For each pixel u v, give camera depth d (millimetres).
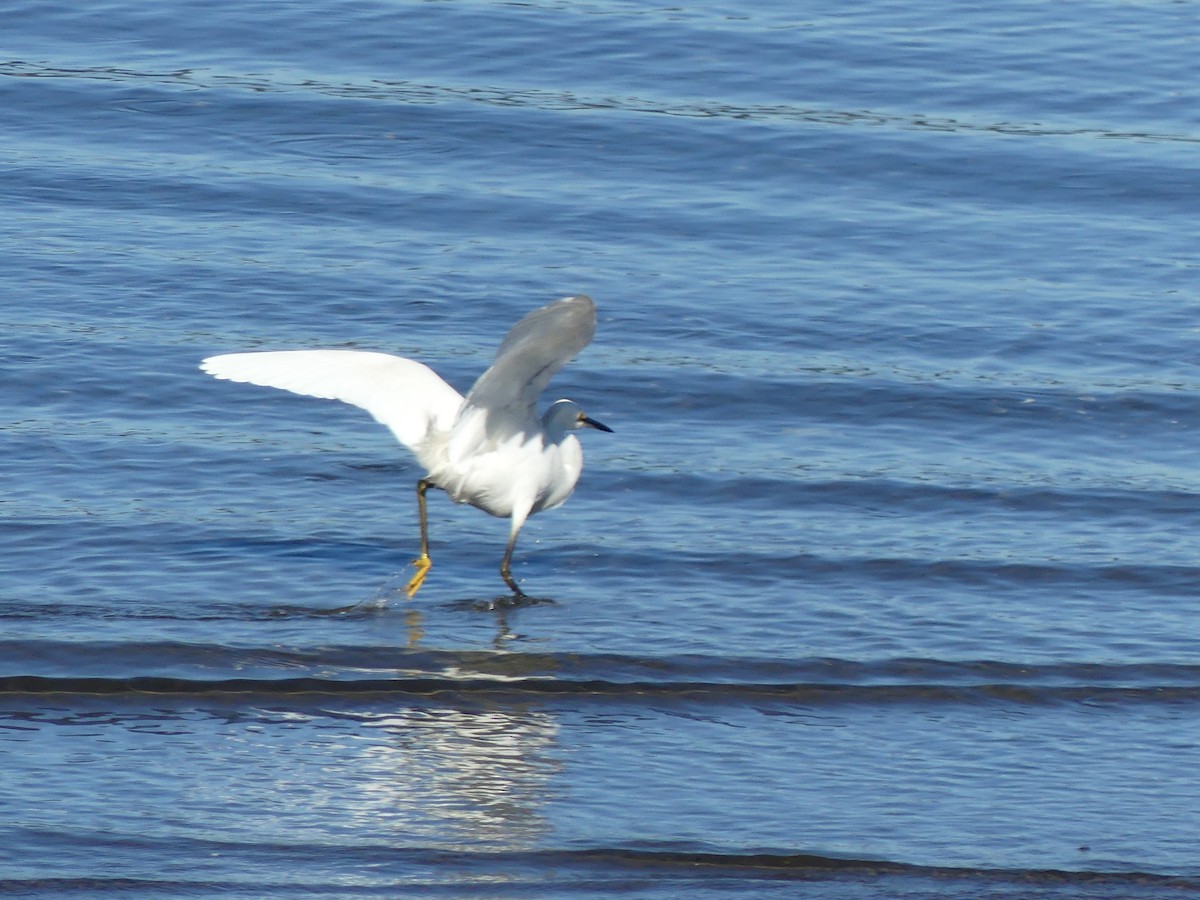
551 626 13695
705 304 20500
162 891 9664
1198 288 21219
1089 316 20484
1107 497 16625
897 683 12844
